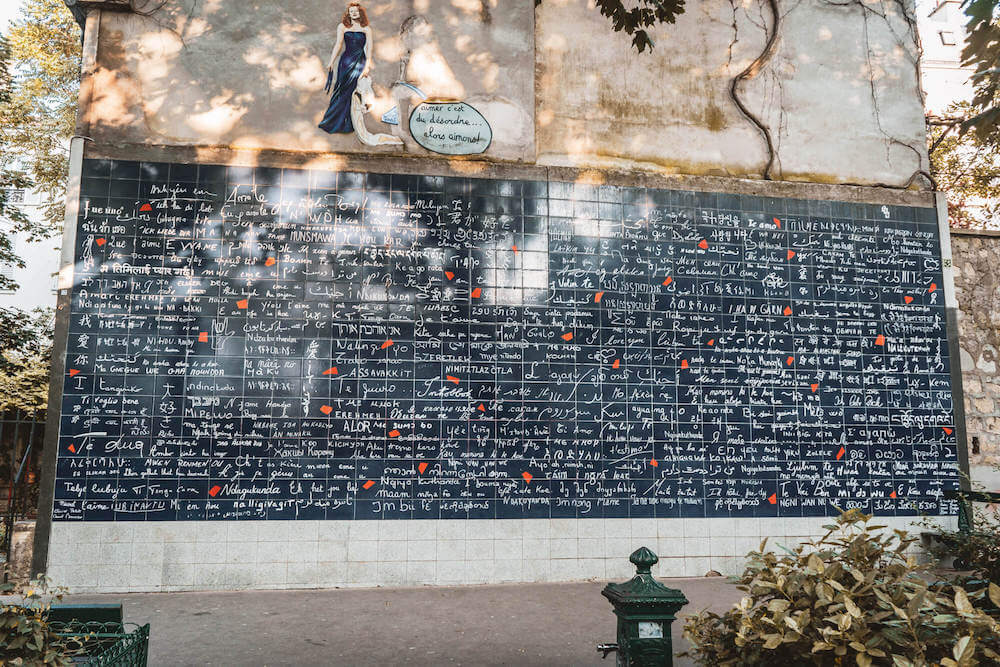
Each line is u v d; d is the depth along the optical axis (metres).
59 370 7.87
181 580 7.73
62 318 7.96
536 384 8.62
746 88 9.80
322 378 8.26
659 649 3.58
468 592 7.78
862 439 9.18
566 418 8.61
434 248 8.69
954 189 14.82
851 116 9.98
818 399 9.16
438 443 8.34
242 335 8.21
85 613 3.53
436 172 8.84
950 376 9.52
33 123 16.94
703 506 8.73
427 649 5.78
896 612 2.53
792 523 8.87
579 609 7.04
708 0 9.91
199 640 5.97
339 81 8.86
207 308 8.20
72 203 8.16
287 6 8.92
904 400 9.35
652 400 8.81
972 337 9.98
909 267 9.69
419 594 7.67
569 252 8.95
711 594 7.67
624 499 8.59
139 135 8.43
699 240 9.25
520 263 8.81
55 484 7.69
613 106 9.45
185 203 8.36
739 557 8.69
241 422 8.05
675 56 9.70
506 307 8.70
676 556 8.58
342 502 8.09
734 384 9.02
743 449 8.91
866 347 9.38
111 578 7.63
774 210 9.48
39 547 7.59
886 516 9.07
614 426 8.70
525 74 9.23
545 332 8.73
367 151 8.79
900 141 10.05
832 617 2.56
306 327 8.32
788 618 2.63
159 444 7.90
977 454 9.66
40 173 16.88
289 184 8.56
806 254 9.46
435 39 9.12
